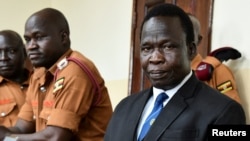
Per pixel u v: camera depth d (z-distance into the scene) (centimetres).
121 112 114
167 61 97
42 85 161
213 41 246
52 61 159
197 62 212
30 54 158
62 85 148
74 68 150
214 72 211
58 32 158
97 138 158
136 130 103
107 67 367
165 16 99
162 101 102
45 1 470
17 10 452
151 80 101
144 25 102
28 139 147
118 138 106
